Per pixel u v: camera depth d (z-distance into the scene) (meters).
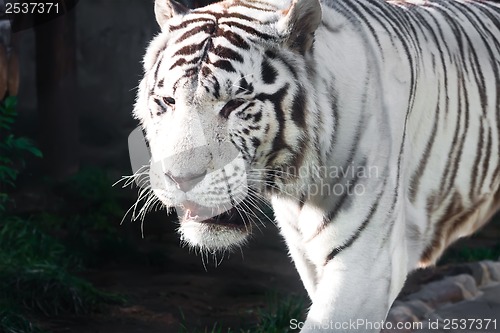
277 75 6.80
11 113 12.20
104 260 15.35
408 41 7.78
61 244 15.05
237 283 14.22
